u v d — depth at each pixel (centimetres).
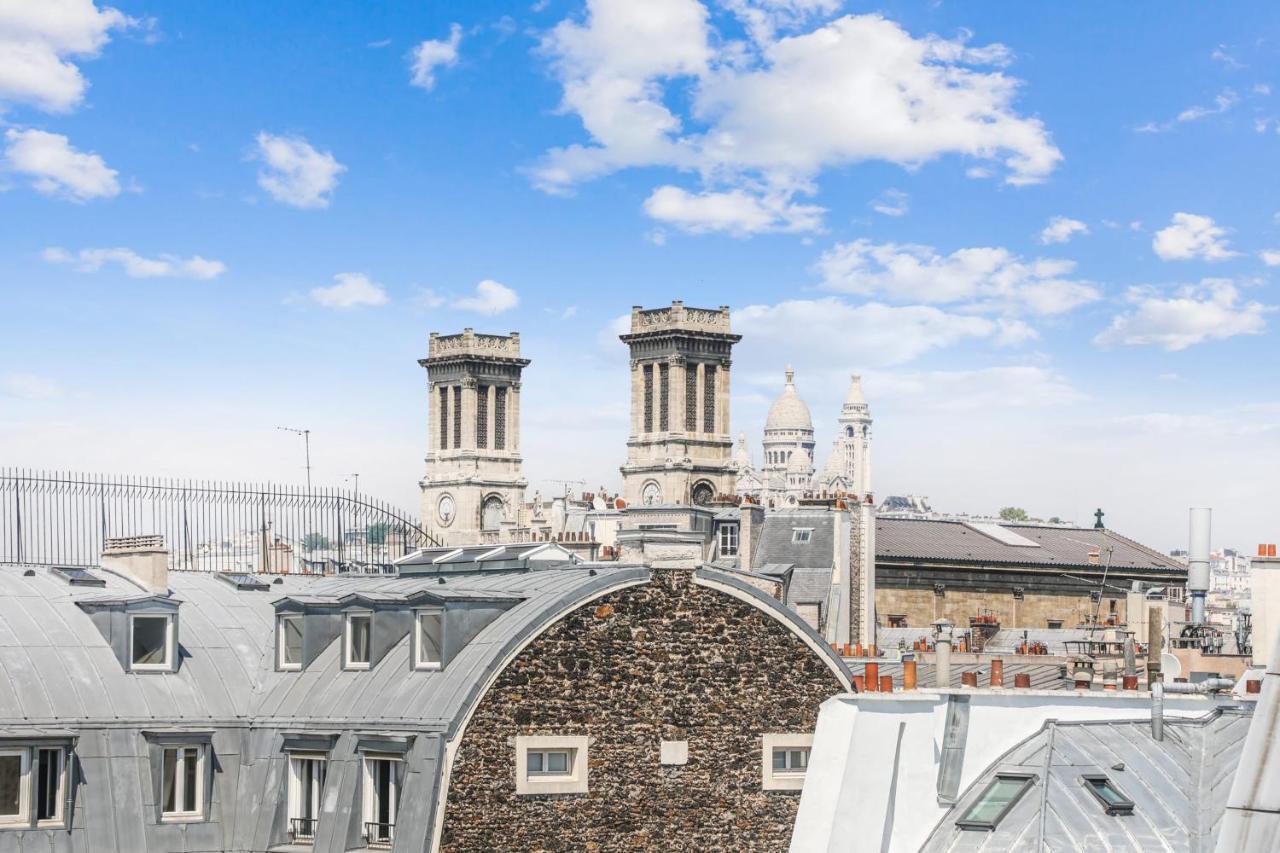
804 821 4703
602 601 5619
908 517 15738
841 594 12238
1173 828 4262
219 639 6012
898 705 4653
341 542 7019
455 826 5300
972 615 14312
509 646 5434
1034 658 8288
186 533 6619
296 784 5647
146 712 5612
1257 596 7194
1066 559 15175
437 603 5591
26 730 5372
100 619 5762
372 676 5684
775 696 5875
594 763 5547
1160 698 4616
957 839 4294
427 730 5338
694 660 5756
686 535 5869
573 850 5488
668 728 5684
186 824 5566
